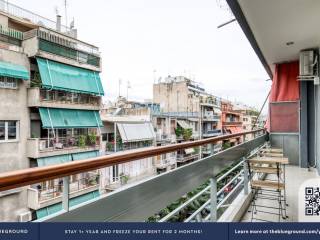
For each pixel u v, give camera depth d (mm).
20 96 8344
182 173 2092
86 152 10406
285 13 4012
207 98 30609
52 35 9375
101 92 11602
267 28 4656
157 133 17438
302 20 4289
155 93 28609
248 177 4082
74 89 10195
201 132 23984
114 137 13453
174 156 13148
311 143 6570
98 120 11539
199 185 2418
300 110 6688
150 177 1732
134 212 1523
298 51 6141
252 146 5215
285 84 7254
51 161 8906
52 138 9141
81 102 10852
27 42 8883
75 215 1192
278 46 5758
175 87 27719
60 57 9664
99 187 9047
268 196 4184
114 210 1387
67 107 9883
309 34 4969
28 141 8445
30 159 8523
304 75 5973
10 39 8703
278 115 7312
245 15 4117
